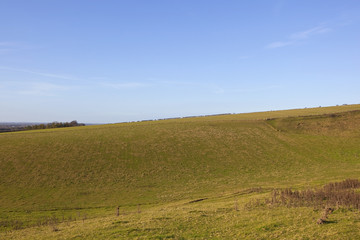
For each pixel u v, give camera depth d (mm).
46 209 31812
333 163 51281
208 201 30078
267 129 76188
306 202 20203
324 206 18750
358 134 68625
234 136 70000
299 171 46688
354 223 14742
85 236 15617
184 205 28812
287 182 39375
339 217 15969
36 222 25812
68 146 60812
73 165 50438
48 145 61281
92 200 35469
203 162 53250
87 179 44438
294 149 60781
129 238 14641
